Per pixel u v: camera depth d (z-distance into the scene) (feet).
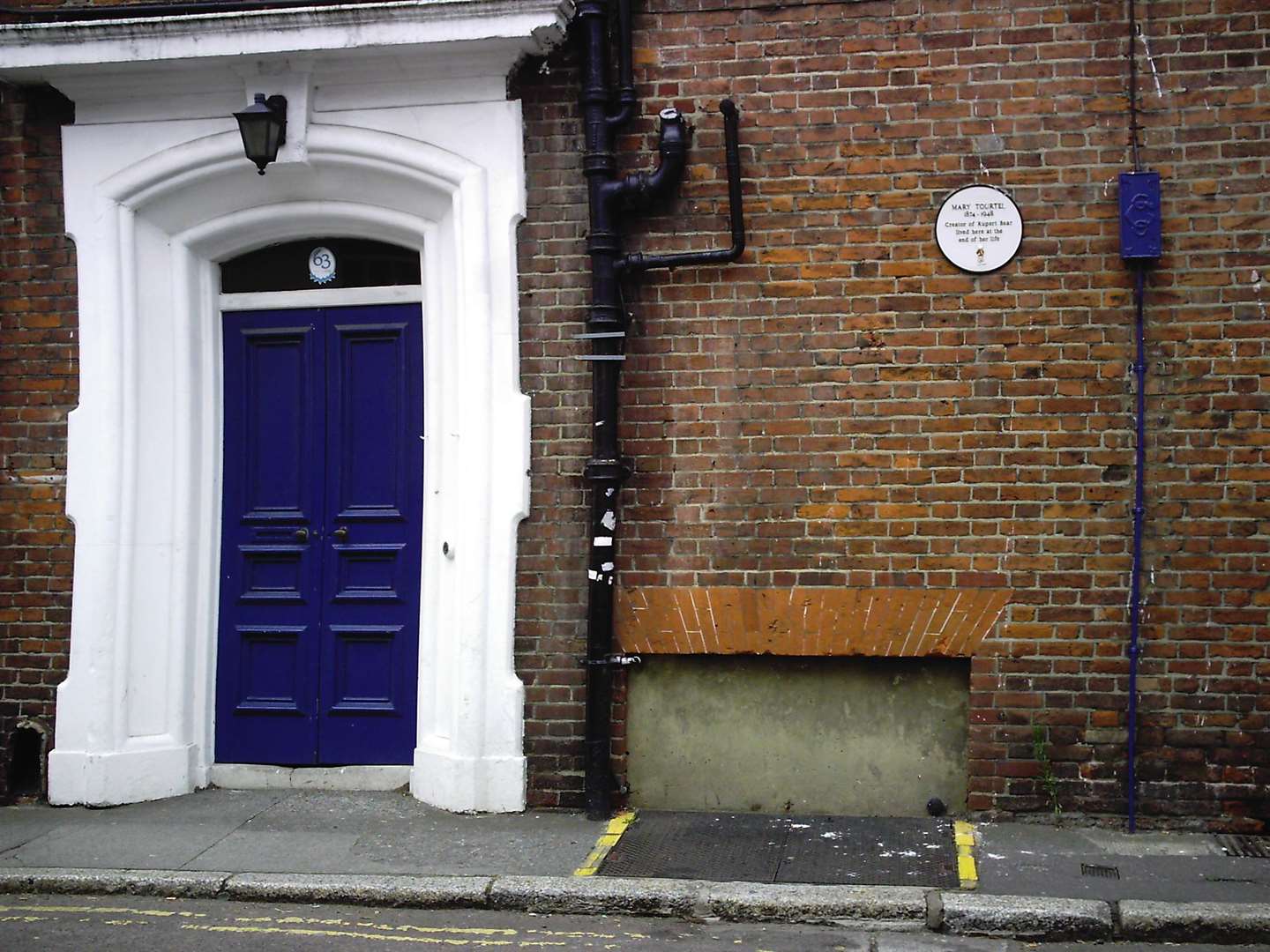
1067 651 22.50
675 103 23.52
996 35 22.75
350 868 20.70
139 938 18.49
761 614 23.18
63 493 25.04
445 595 24.54
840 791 23.34
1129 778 22.30
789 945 18.07
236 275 25.95
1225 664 22.20
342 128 24.20
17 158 25.27
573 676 23.65
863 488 22.99
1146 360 22.39
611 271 23.21
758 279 23.29
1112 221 22.48
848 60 23.09
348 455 25.50
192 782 25.31
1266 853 20.94
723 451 23.34
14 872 20.77
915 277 22.90
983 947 18.01
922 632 22.80
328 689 25.40
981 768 22.72
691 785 23.66
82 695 24.58
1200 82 22.33
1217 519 22.24
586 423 23.73
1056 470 22.56
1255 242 22.20
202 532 25.63
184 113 24.82
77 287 25.11
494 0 22.41
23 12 24.56
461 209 23.93
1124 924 18.22
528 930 18.75
